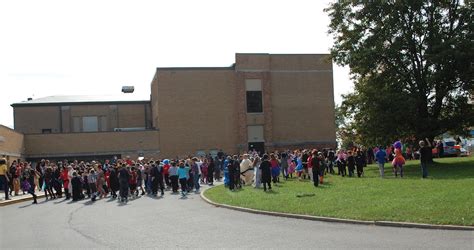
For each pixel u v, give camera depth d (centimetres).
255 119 6075
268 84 6131
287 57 6234
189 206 2220
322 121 6262
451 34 3906
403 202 1742
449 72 3775
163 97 5872
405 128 4047
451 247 1102
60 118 6112
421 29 3875
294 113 6203
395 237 1256
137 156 5716
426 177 2738
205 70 6003
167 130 5838
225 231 1473
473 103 4184
